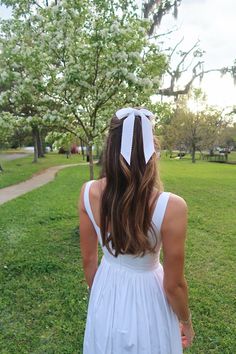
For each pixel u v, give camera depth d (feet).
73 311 11.35
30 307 11.65
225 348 9.53
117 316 4.58
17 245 17.94
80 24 17.95
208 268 15.31
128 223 4.14
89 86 17.22
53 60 18.48
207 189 40.37
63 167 75.25
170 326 4.65
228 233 20.83
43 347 9.55
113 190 4.25
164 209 4.09
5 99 18.31
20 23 19.17
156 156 4.28
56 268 14.89
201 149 125.59
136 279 4.58
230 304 11.97
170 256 4.22
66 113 18.33
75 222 22.79
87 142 20.02
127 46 16.97
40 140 115.14
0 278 13.83
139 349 4.50
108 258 4.82
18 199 32.27
